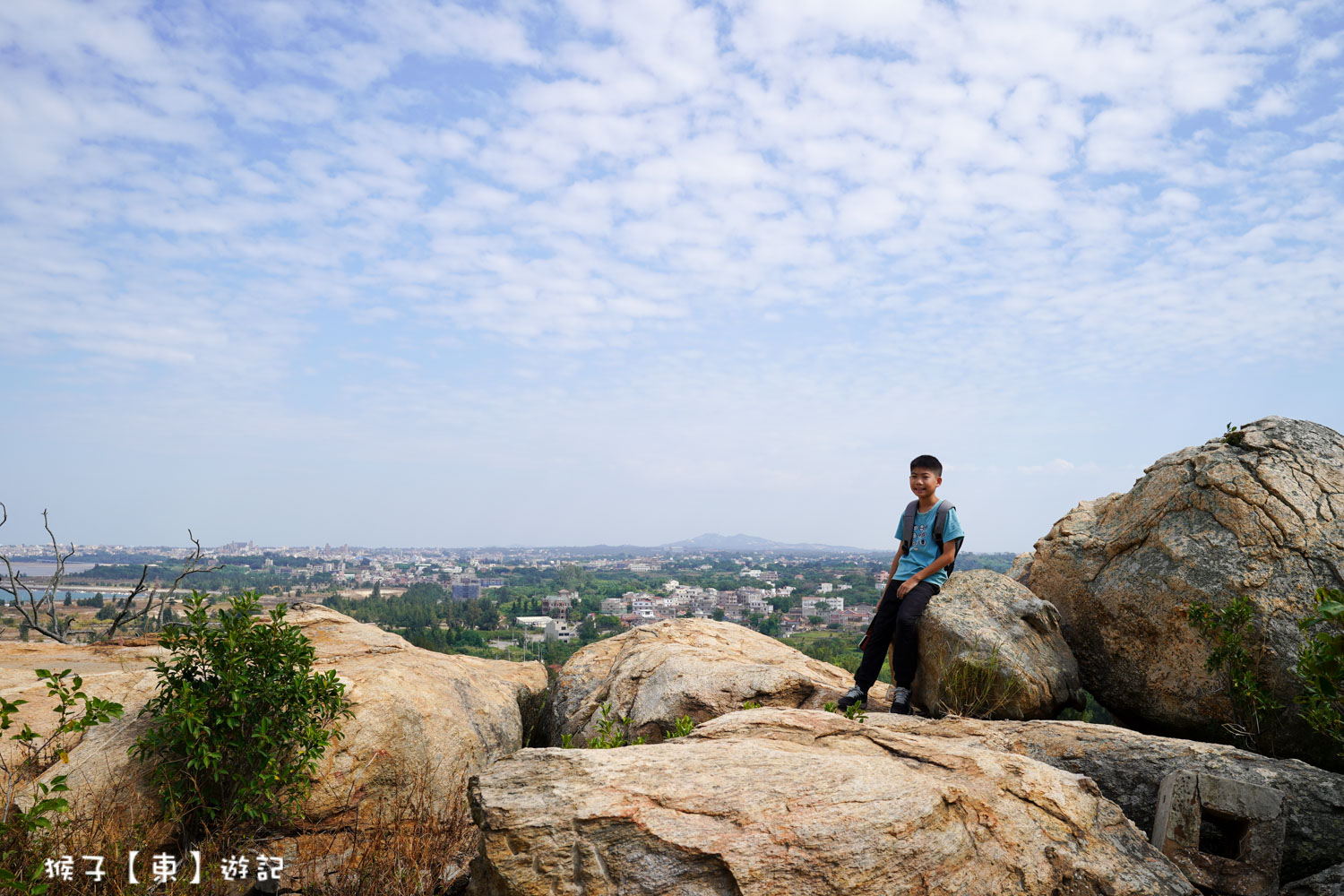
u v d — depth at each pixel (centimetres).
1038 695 621
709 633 914
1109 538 715
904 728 558
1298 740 545
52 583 1179
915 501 745
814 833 347
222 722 489
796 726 489
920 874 345
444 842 529
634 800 368
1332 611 419
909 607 693
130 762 499
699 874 338
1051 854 375
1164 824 429
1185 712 605
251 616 535
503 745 693
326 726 545
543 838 355
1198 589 608
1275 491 609
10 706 429
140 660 661
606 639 940
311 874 501
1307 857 439
